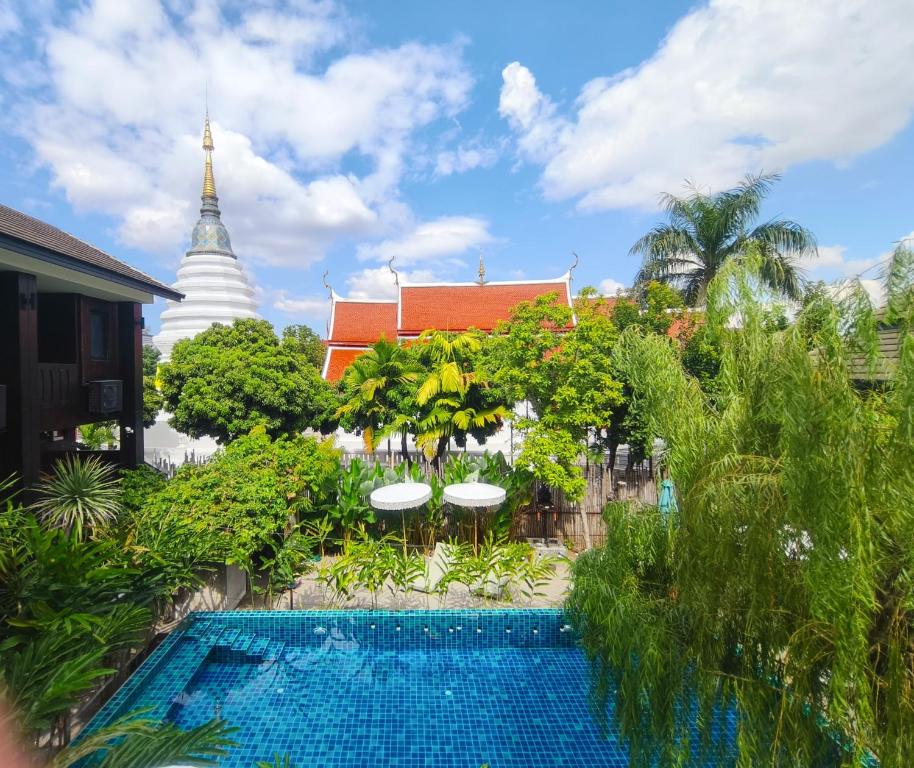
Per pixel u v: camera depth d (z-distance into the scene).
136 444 11.24
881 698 2.72
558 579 8.64
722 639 3.28
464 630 6.79
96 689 5.20
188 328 32.44
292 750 4.96
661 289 12.27
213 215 37.50
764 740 3.08
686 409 3.58
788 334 2.75
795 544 2.74
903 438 2.52
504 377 10.59
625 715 3.76
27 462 8.21
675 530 3.68
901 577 2.58
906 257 2.67
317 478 8.98
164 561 5.88
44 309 10.20
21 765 3.23
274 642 6.70
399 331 26.89
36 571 4.68
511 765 4.83
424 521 9.91
